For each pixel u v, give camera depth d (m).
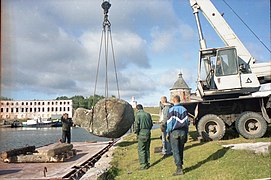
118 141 16.88
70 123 13.81
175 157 6.16
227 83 10.84
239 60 11.47
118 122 12.07
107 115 12.21
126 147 13.44
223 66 10.95
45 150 9.15
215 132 10.34
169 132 6.30
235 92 10.96
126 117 12.25
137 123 7.41
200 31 12.36
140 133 7.38
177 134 6.12
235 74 10.83
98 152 11.77
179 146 6.18
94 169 7.76
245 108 11.09
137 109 7.62
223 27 12.16
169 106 8.55
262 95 10.84
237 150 7.29
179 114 6.18
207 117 10.42
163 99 8.66
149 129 7.48
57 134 36.88
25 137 30.36
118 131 12.23
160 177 6.18
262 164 5.73
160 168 7.05
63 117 13.78
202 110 11.25
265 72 11.18
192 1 12.53
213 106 11.21
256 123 10.27
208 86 11.38
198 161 6.89
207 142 9.95
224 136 10.80
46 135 34.72
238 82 10.77
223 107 11.17
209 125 10.42
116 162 8.94
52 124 64.56
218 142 9.39
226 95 11.23
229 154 7.00
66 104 74.38
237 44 11.77
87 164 8.80
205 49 11.31
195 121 11.23
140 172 7.07
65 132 13.75
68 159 9.89
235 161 6.24
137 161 8.85
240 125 10.30
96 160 10.32
